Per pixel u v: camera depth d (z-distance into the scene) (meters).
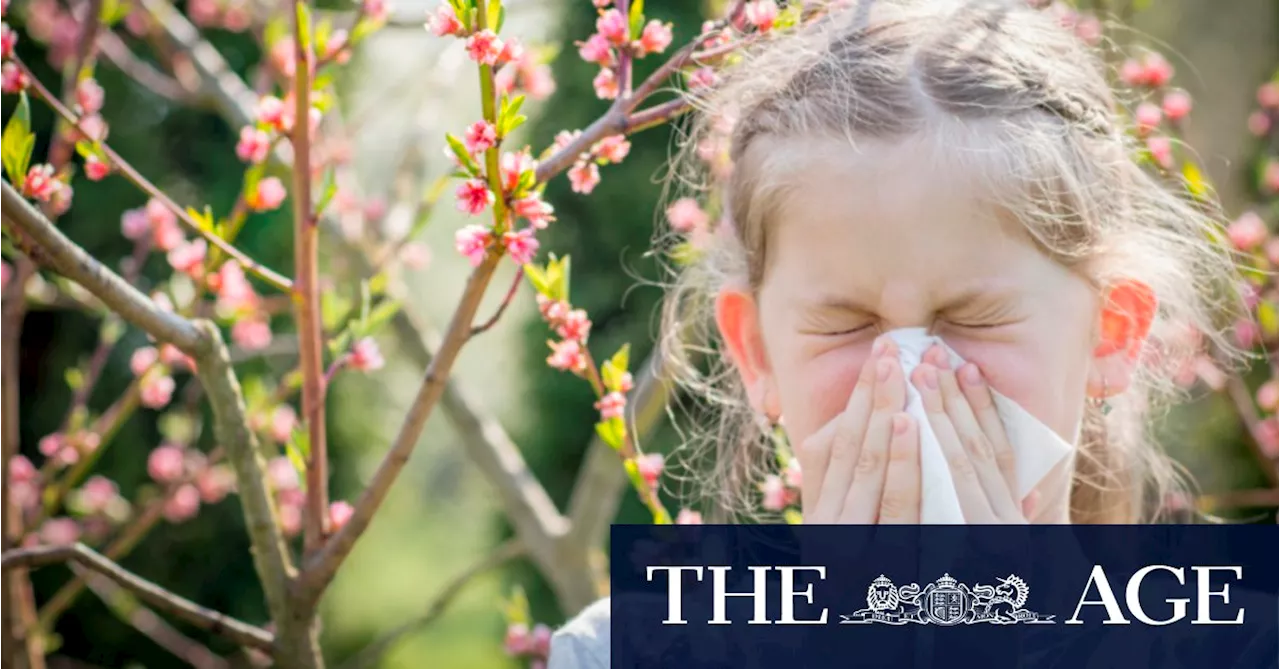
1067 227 1.17
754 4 1.27
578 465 5.30
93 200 4.52
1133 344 1.25
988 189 1.12
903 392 1.10
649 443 4.44
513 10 2.47
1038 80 1.21
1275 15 4.52
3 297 1.88
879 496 1.13
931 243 1.11
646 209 5.02
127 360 4.56
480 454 2.41
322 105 1.39
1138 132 1.58
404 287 2.49
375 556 6.69
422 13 1.89
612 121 1.22
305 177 1.33
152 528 4.77
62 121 1.63
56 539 2.83
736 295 1.31
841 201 1.13
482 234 1.15
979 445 1.11
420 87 2.80
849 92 1.17
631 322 5.08
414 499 8.81
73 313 4.61
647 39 1.27
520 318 5.46
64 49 2.92
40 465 4.59
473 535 9.15
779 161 1.17
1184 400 2.09
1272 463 2.02
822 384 1.17
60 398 4.58
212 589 4.85
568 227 5.10
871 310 1.14
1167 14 4.53
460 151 1.12
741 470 1.73
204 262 1.67
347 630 6.21
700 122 1.47
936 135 1.13
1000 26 1.28
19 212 1.11
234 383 1.31
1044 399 1.13
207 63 2.65
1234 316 1.85
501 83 1.67
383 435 5.58
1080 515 1.53
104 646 4.77
